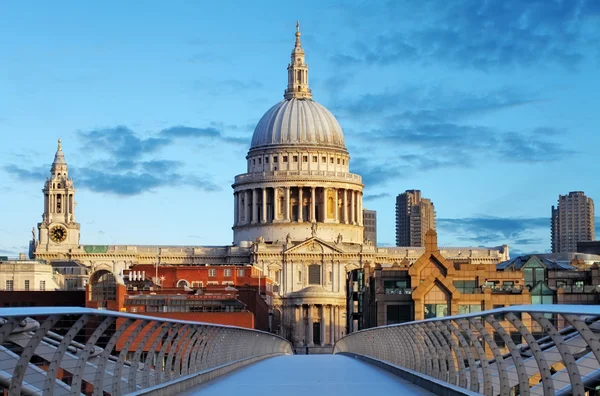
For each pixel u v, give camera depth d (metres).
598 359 29.55
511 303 140.88
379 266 180.88
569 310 30.09
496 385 50.88
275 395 51.28
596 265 164.62
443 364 52.78
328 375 68.31
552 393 34.62
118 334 39.50
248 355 86.94
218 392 53.16
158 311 160.25
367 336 90.94
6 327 29.16
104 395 47.28
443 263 146.38
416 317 141.62
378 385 58.62
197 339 58.81
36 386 39.53
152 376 58.47
